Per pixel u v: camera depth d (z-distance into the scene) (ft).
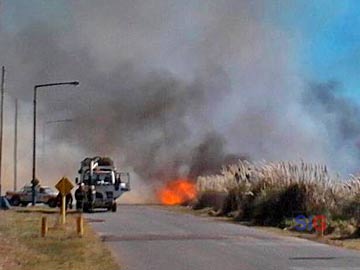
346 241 89.92
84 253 72.23
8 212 147.95
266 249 79.30
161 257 71.20
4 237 80.64
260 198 128.06
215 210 158.51
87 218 136.05
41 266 62.59
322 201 115.85
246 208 134.62
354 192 111.75
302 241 89.71
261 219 124.77
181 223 123.54
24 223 112.78
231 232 103.91
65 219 115.44
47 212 153.38
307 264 65.62
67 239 86.22
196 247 81.15
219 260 68.74
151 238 92.99
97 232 101.55
